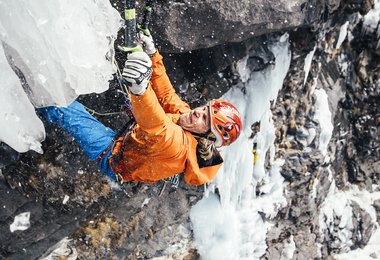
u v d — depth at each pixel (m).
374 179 8.39
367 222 8.09
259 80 5.96
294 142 6.81
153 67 3.79
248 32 4.66
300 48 6.15
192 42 4.43
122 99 4.70
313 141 6.85
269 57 5.85
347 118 7.75
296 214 7.09
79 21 3.21
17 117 3.12
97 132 3.71
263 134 6.39
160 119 3.18
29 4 2.97
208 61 5.30
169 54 4.97
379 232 8.31
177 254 6.35
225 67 5.43
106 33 3.40
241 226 6.62
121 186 5.23
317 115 6.88
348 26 7.09
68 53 3.18
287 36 5.92
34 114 3.21
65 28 3.15
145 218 5.77
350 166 8.18
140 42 3.66
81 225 5.42
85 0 3.24
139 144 3.46
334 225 7.84
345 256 8.02
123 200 5.42
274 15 4.68
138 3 4.05
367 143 7.98
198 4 4.26
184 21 4.29
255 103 6.02
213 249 6.48
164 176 3.56
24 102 3.14
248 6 4.49
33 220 4.92
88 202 5.11
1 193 4.62
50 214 4.98
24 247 5.05
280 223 7.05
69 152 4.79
